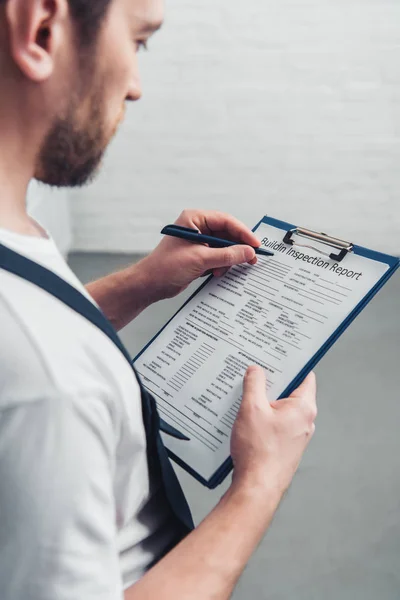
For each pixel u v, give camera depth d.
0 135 0.40
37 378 0.35
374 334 2.36
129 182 2.91
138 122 2.81
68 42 0.39
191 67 2.71
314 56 2.68
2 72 0.38
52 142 0.42
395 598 1.31
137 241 3.02
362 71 2.70
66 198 2.91
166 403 0.68
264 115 2.78
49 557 0.35
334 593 1.33
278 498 0.52
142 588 0.45
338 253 0.73
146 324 2.40
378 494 1.59
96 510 0.37
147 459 0.52
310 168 2.86
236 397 0.64
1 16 0.36
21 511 0.35
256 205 2.94
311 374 0.63
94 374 0.39
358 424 1.85
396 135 2.79
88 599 0.36
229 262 0.77
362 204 2.91
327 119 2.78
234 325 0.72
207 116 2.79
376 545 1.44
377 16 2.61
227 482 1.62
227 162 2.87
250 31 2.65
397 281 2.76
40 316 0.37
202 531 0.49
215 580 0.46
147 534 0.55
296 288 0.72
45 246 0.44
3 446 0.35
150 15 0.44
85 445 0.36
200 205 2.95
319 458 1.71
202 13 2.63
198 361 0.70
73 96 0.41
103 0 0.39
